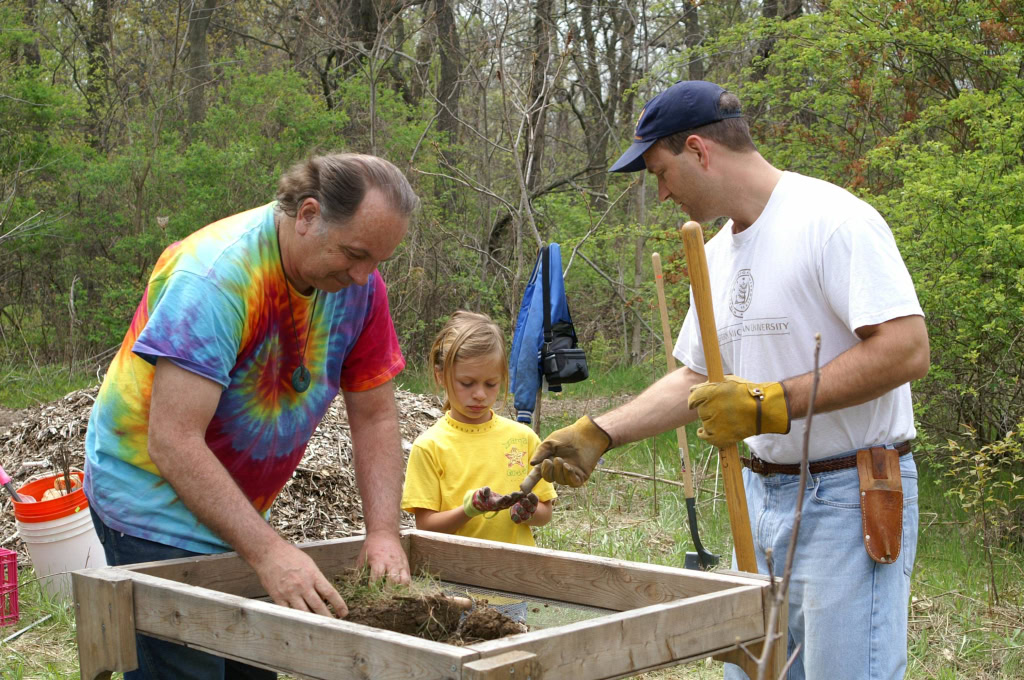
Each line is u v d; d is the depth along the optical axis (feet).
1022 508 20.06
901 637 8.16
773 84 31.22
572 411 33.17
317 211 7.26
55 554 15.74
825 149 31.37
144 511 7.79
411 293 40.27
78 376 37.96
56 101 43.78
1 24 44.27
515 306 29.43
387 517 8.34
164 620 6.81
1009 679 13.51
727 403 7.59
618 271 42.78
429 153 43.27
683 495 22.74
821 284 8.02
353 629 5.72
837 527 8.20
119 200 41.78
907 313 7.55
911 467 8.34
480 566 8.27
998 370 21.02
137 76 60.23
